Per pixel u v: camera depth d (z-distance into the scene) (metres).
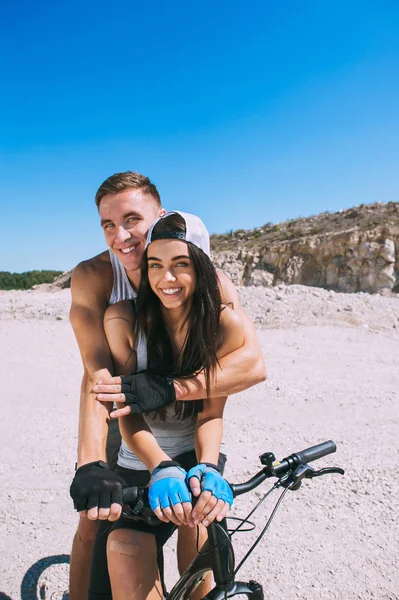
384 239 32.94
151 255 2.09
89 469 1.85
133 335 2.22
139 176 2.50
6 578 3.40
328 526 4.05
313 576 3.44
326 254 33.88
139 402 2.01
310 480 4.80
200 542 2.28
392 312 13.62
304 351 10.54
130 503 1.82
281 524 4.08
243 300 14.02
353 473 4.95
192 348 2.16
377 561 3.61
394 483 4.75
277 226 42.47
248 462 5.18
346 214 39.50
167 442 2.28
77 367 9.31
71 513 4.26
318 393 7.79
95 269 2.55
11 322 12.41
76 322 2.45
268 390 7.90
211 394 2.16
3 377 8.60
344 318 13.13
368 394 7.79
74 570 2.60
